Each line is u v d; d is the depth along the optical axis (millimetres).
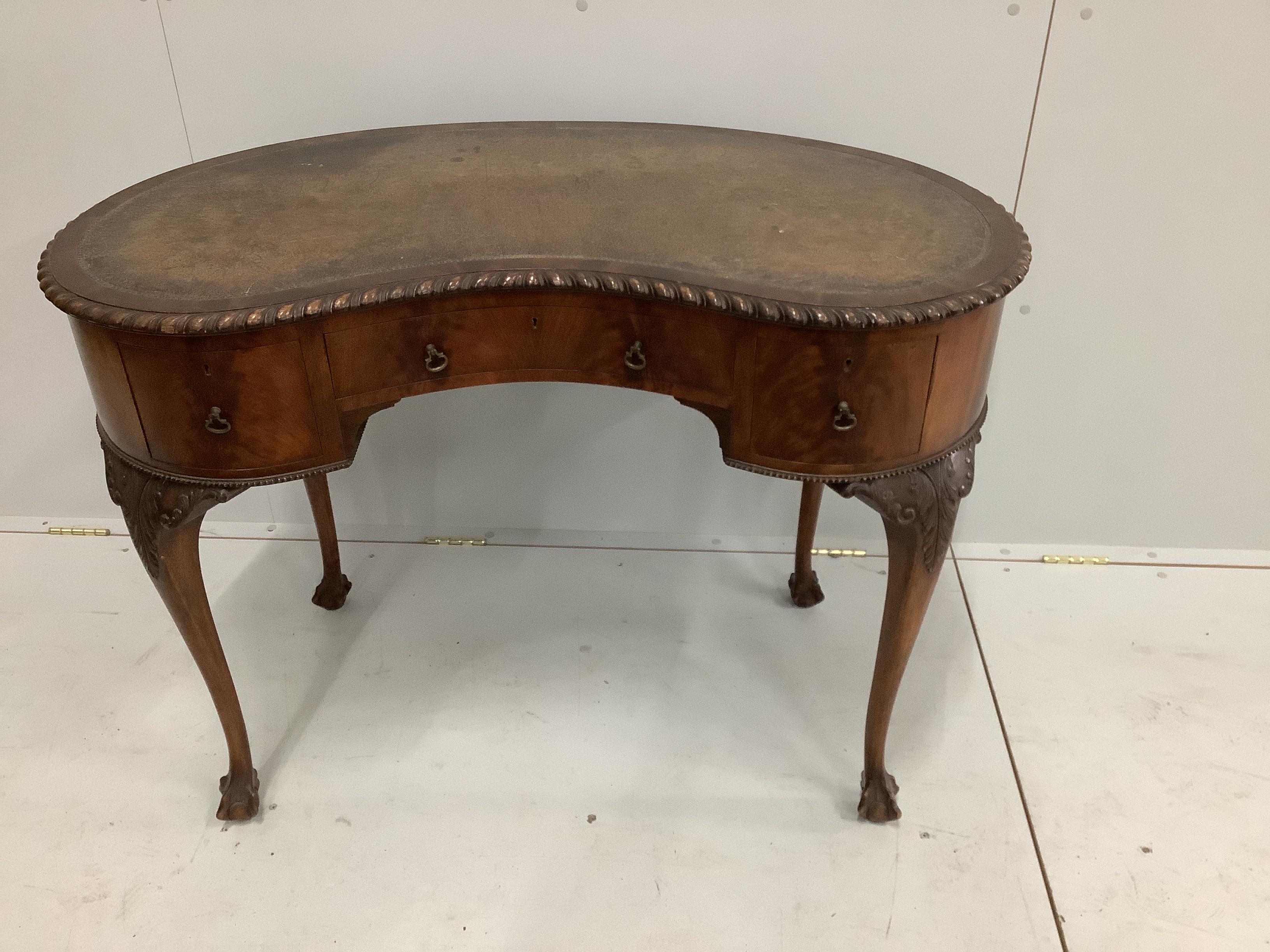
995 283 1008
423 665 1616
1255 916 1216
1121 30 1418
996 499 1849
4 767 1431
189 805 1377
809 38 1450
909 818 1349
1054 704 1534
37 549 1896
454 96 1528
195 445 1070
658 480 1840
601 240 1087
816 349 999
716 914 1225
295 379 1045
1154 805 1365
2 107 1541
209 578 1816
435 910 1231
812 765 1436
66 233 1142
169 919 1223
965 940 1193
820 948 1186
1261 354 1655
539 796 1385
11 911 1230
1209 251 1575
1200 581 1806
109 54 1498
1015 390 1725
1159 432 1748
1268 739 1468
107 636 1682
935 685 1569
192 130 1565
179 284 1010
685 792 1392
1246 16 1397
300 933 1207
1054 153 1516
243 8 1457
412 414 1781
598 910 1230
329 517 1657
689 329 1038
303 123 1557
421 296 1003
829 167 1332
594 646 1657
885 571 1835
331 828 1340
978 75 1464
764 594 1775
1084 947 1184
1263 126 1473
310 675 1596
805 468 1091
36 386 1808
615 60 1487
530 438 1800
